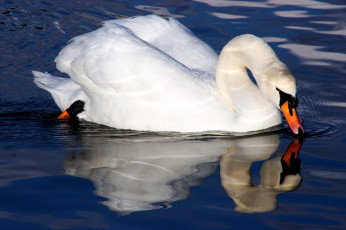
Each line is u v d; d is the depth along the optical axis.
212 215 8.95
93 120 13.76
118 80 12.82
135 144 12.07
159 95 12.67
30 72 16.66
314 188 9.88
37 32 18.95
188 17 19.77
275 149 11.70
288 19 19.73
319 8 20.75
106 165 10.89
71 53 13.63
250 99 12.64
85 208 9.16
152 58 12.80
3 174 10.44
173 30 14.31
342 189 9.80
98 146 11.95
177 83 12.67
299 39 18.20
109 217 8.88
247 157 11.28
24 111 14.50
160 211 9.07
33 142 12.23
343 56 17.05
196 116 12.66
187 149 11.73
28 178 10.27
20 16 20.00
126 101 12.96
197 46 14.03
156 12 20.25
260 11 20.48
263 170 10.66
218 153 11.50
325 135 12.46
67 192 9.73
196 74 13.14
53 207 9.20
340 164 10.86
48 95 15.64
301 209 9.14
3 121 13.73
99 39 13.22
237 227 8.60
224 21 19.53
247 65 12.41
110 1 21.45
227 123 12.64
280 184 10.05
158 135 12.62
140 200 9.44
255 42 12.19
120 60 12.82
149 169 10.67
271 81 11.80
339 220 8.77
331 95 14.82
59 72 16.72
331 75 15.95
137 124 12.97
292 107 11.69
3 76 16.38
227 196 9.59
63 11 20.50
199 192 9.73
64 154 11.46
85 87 13.46
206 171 10.61
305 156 11.30
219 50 17.09
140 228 8.55
